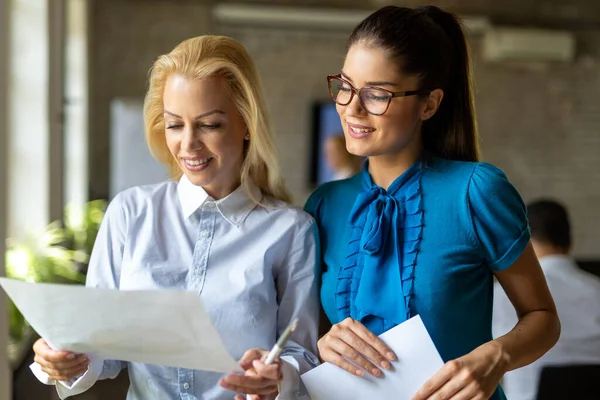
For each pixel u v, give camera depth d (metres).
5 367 2.55
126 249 1.59
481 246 1.48
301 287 1.60
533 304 1.52
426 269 1.47
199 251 1.58
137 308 1.26
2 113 2.50
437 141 1.62
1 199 2.51
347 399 1.43
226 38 1.56
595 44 8.23
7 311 2.55
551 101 8.23
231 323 1.54
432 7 1.57
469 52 1.59
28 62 4.44
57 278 3.81
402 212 1.52
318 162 7.85
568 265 3.01
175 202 1.62
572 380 2.79
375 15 1.48
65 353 1.44
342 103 1.48
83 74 6.29
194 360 1.32
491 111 8.16
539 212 3.03
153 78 1.57
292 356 1.52
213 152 1.51
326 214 1.65
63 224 4.79
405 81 1.44
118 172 6.38
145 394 1.58
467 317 1.49
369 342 1.43
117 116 6.37
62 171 4.73
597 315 2.96
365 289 1.51
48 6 4.46
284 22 7.59
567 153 8.31
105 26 7.16
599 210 8.41
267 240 1.59
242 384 1.36
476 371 1.36
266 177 1.64
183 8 7.28
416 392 1.37
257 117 1.54
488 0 8.03
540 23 8.12
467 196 1.48
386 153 1.50
